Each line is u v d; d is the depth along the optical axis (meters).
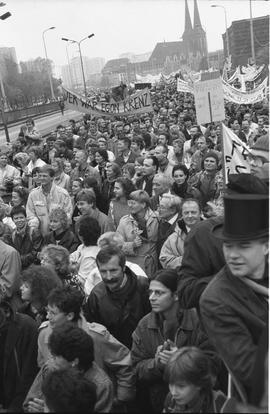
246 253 2.53
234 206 2.52
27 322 4.09
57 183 9.60
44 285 4.26
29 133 15.81
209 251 3.24
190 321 3.59
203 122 6.22
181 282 3.33
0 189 9.53
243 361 2.45
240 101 17.70
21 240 6.79
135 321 4.26
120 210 7.13
